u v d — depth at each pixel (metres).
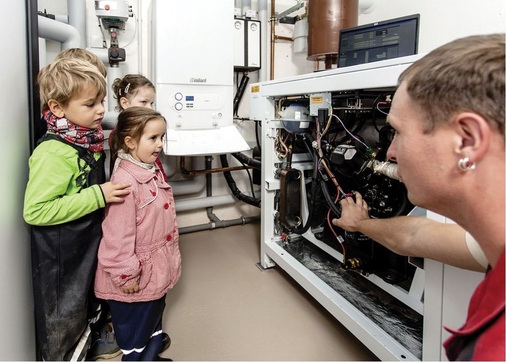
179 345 1.24
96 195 0.91
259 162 2.18
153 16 1.70
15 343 0.86
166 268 1.07
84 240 0.97
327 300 1.30
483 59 0.35
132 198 0.97
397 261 1.27
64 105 0.89
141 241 1.01
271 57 2.34
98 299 1.12
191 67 1.71
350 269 1.35
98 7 1.63
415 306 1.14
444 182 0.39
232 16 1.77
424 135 0.39
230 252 2.03
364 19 2.15
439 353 0.85
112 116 1.63
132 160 1.02
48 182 0.86
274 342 1.26
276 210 1.80
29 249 0.98
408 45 1.16
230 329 1.33
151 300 1.04
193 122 1.76
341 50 1.35
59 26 1.44
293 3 2.45
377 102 1.17
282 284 1.67
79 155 0.94
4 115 0.79
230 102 1.84
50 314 0.96
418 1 1.81
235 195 2.34
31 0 0.94
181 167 2.16
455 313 0.80
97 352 1.19
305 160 1.73
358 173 1.27
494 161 0.35
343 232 1.47
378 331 1.10
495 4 1.47
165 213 1.08
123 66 1.97
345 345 1.25
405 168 0.44
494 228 0.36
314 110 1.31
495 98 0.33
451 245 0.71
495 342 0.32
